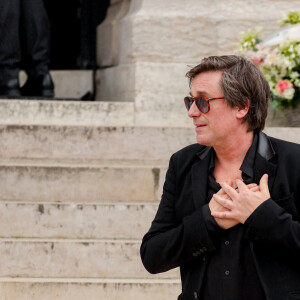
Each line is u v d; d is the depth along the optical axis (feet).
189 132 48.52
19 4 56.75
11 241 39.83
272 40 51.24
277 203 21.80
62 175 44.47
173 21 56.85
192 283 22.43
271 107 52.70
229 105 22.04
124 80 58.23
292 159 22.22
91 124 55.06
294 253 21.08
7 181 44.19
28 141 48.01
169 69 56.29
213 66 22.13
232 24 57.00
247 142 22.68
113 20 62.03
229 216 21.52
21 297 37.42
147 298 37.78
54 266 39.81
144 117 55.88
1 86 57.11
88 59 65.82
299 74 50.60
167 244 22.50
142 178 44.96
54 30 71.00
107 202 44.27
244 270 21.58
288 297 20.97
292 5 57.93
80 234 42.01
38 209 41.98
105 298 37.68
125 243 40.09
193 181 22.91
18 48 56.70
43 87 58.18
